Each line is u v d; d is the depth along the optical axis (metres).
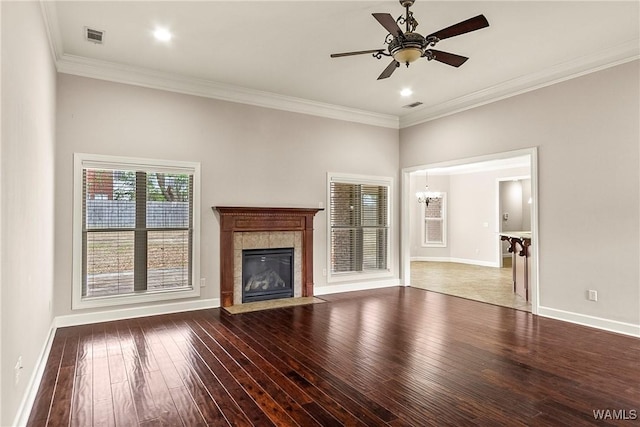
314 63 4.43
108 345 3.60
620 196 4.00
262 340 3.76
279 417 2.33
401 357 3.31
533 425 2.24
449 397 2.58
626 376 2.92
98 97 4.39
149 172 4.71
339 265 6.29
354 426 2.22
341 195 6.32
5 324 1.86
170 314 4.75
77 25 3.54
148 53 4.15
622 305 3.99
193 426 2.23
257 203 5.46
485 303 5.44
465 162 5.67
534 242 4.75
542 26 3.56
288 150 5.74
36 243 2.81
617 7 3.23
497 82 5.02
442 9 3.27
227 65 4.49
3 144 1.81
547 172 4.62
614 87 4.04
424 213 11.23
